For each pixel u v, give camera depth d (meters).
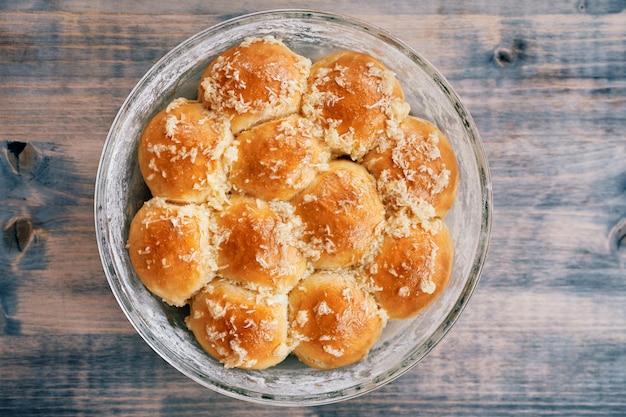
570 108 0.57
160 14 0.56
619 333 0.57
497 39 0.57
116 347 0.56
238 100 0.47
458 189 0.52
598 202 0.57
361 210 0.47
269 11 0.51
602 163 0.57
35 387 0.55
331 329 0.47
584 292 0.57
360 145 0.49
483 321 0.57
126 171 0.51
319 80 0.49
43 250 0.56
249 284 0.47
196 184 0.47
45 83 0.56
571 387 0.57
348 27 0.52
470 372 0.57
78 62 0.56
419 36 0.57
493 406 0.57
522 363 0.57
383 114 0.49
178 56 0.51
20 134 0.56
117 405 0.56
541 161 0.57
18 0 0.56
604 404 0.57
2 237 0.55
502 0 0.57
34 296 0.56
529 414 0.57
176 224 0.47
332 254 0.48
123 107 0.51
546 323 0.57
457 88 0.57
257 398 0.51
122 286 0.51
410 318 0.51
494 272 0.57
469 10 0.57
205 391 0.56
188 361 0.51
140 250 0.48
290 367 0.52
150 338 0.51
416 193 0.48
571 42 0.57
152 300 0.52
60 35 0.56
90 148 0.56
